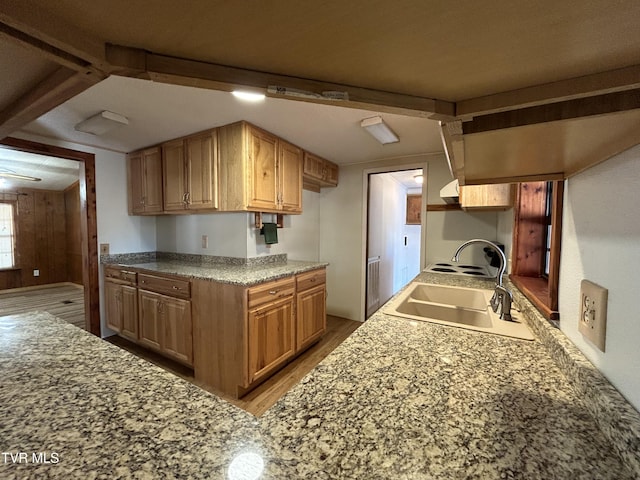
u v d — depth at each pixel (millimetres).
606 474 413
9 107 596
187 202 2613
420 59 362
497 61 352
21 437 511
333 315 3895
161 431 519
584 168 691
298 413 549
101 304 3033
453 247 3068
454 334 961
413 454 446
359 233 3678
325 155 3279
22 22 299
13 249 5707
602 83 359
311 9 292
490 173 822
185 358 2371
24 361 811
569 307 790
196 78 391
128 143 2830
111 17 312
